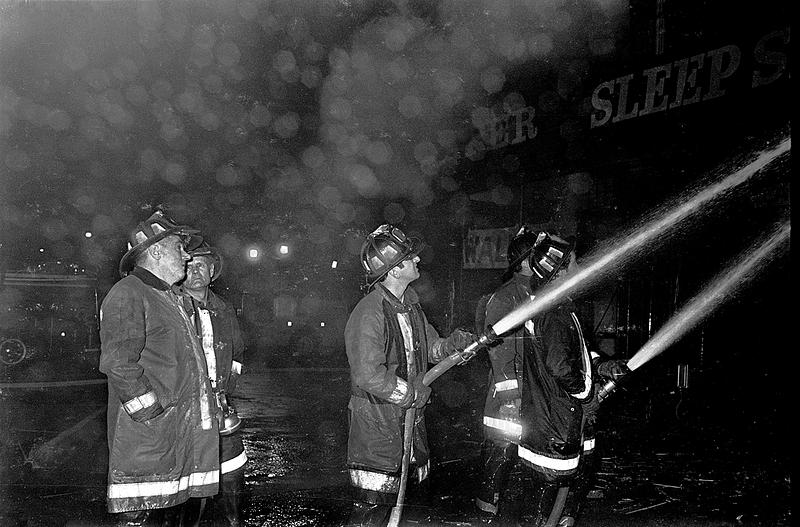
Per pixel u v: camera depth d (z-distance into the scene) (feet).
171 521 9.44
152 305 9.24
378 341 9.51
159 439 8.96
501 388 12.94
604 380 11.81
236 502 12.00
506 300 12.66
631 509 14.16
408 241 10.08
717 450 19.58
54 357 45.34
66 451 19.57
